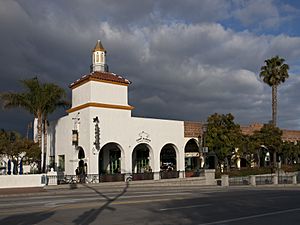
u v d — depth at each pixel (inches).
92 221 449.1
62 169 1576.0
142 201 679.1
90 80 1427.2
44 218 478.3
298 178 1513.3
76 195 890.1
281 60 1972.2
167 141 1604.3
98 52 1636.3
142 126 1529.3
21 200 780.0
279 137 1863.9
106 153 1561.3
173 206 597.0
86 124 1416.1
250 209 553.6
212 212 520.4
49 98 1418.6
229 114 1680.6
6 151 1279.5
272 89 1982.0
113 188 1181.1
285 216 479.5
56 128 1642.5
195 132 1713.8
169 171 1540.4
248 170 1707.7
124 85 1515.7
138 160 1643.7
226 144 1605.6
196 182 1459.2
